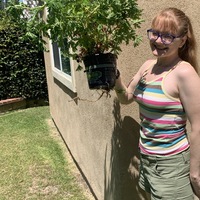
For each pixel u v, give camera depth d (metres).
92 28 1.97
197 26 1.84
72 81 4.55
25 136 6.55
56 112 6.60
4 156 5.55
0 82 8.98
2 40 8.69
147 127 1.96
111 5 1.89
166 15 1.77
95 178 3.97
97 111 3.59
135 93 2.05
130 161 2.80
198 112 1.73
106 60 2.12
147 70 2.03
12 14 1.91
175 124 1.84
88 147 4.16
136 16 2.06
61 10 1.80
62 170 4.95
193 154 1.76
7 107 8.91
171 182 1.90
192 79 1.73
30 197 4.24
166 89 1.81
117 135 3.04
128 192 2.92
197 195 1.89
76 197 4.19
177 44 1.80
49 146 5.94
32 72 9.05
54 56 6.14
